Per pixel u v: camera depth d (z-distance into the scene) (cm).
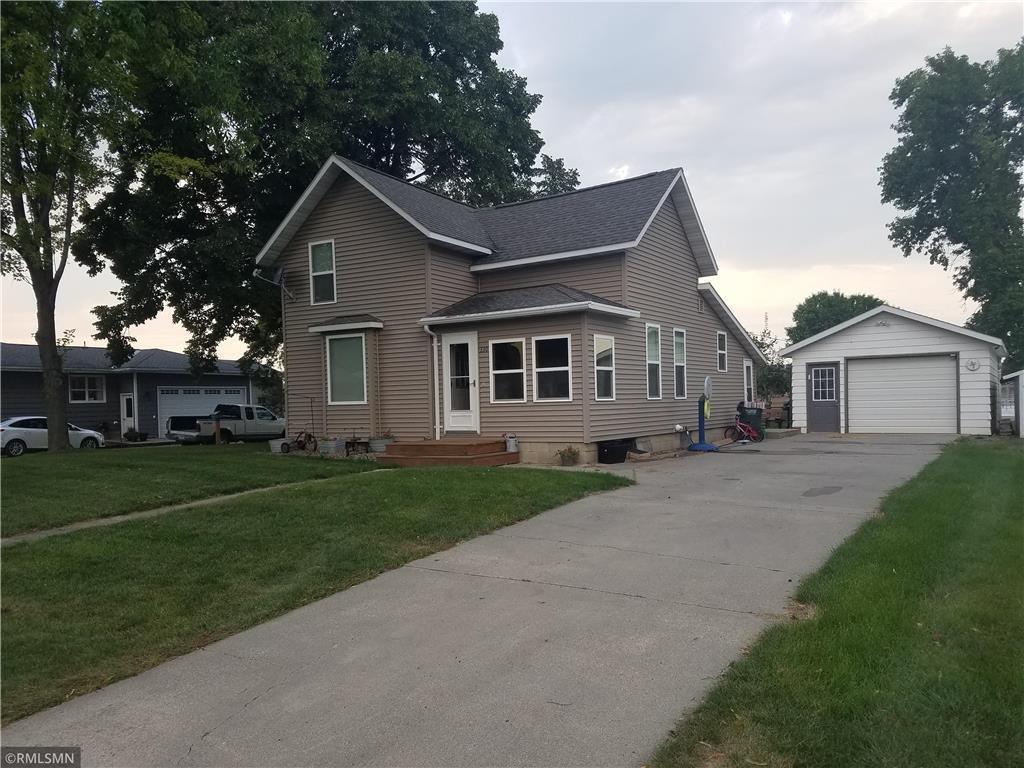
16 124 1018
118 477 1106
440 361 1541
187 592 576
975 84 2986
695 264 1925
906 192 3297
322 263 1712
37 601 549
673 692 391
